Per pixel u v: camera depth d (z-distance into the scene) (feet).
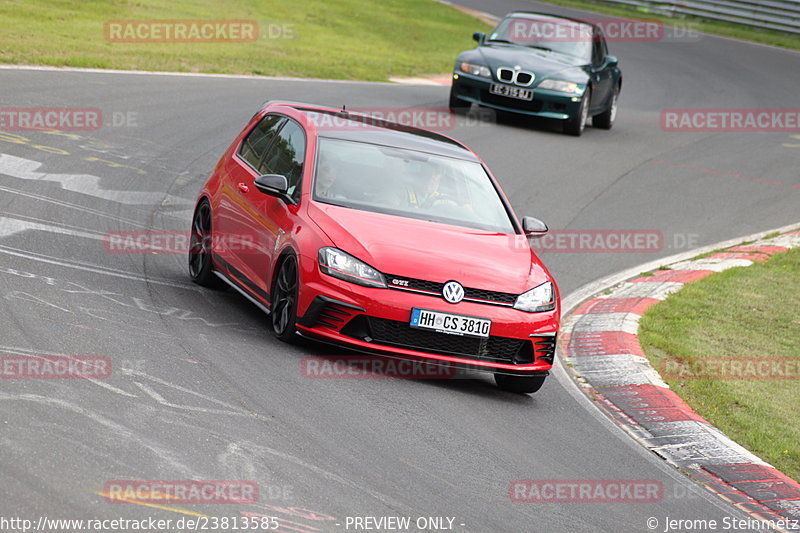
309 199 84.17
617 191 180.04
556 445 71.56
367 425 65.77
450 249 81.92
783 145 240.12
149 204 127.44
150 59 244.63
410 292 77.77
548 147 209.26
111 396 60.64
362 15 449.48
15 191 117.08
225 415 61.72
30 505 44.98
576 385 91.15
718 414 84.48
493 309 79.36
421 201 88.43
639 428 81.10
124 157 148.97
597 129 242.99
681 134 244.83
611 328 106.83
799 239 153.79
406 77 294.25
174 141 165.99
